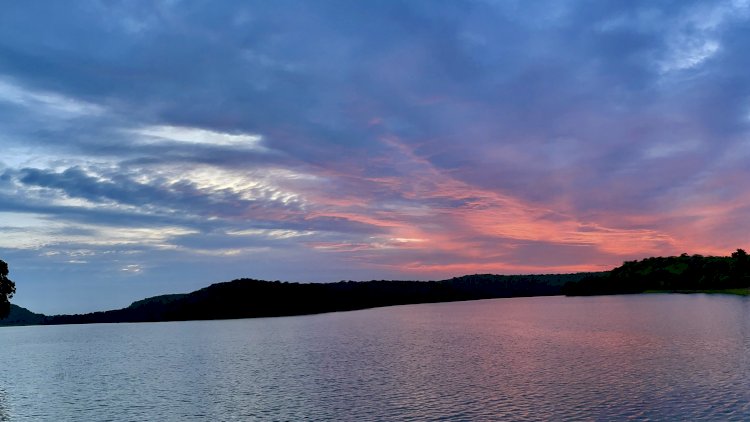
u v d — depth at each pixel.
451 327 163.75
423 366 85.75
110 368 98.44
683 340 102.06
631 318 160.38
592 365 79.38
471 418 53.41
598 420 50.75
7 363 109.69
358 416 56.00
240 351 117.69
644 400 56.59
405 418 54.50
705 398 56.19
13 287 116.44
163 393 72.12
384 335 144.12
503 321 181.00
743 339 99.25
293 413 58.38
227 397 67.75
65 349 136.75
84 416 61.09
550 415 53.12
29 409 64.94
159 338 161.50
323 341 133.12
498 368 80.81
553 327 146.25
